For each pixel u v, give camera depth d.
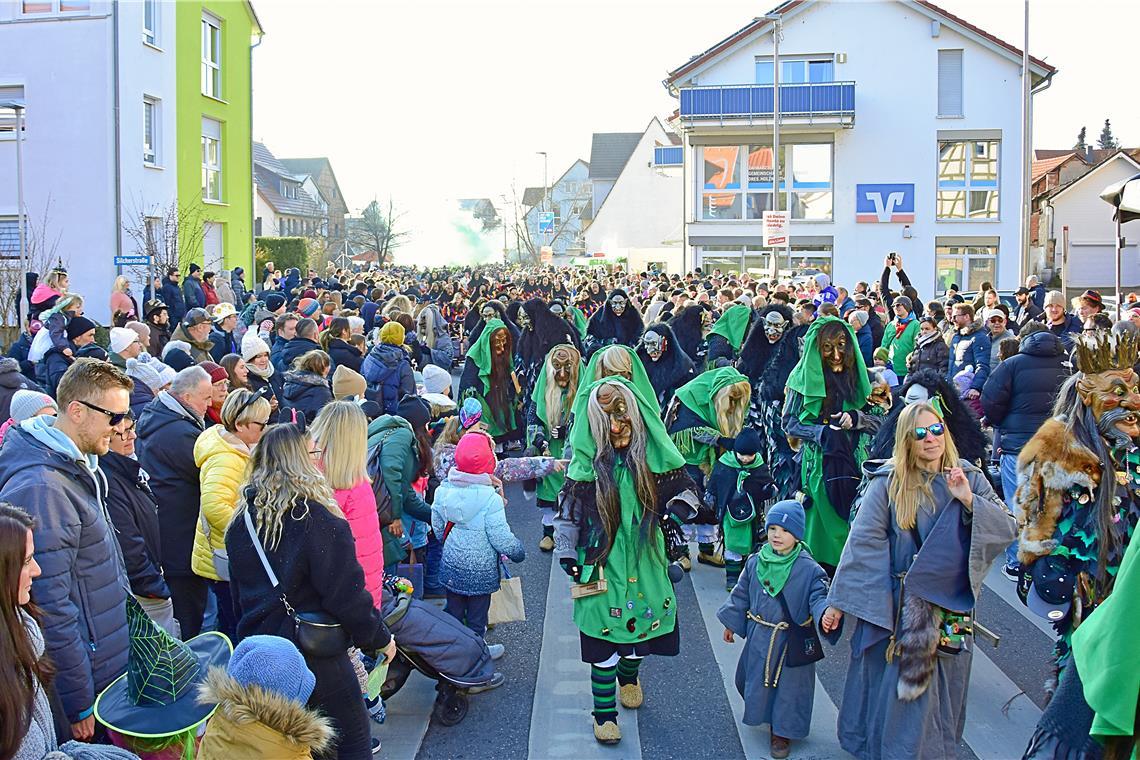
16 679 3.04
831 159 37.44
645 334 9.52
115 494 5.13
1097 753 3.09
